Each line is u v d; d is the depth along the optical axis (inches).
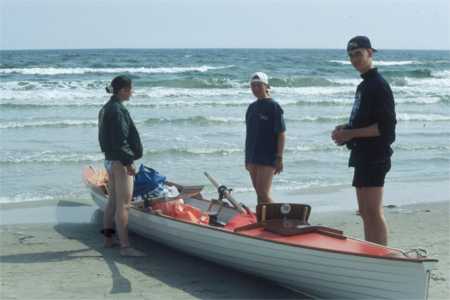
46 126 689.0
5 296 231.5
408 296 202.2
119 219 282.7
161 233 294.8
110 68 1840.6
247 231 250.5
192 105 928.3
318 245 228.2
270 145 288.5
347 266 215.3
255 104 292.0
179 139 634.2
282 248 231.1
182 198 324.5
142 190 309.7
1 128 672.4
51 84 1187.3
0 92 1040.2
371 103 223.0
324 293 229.6
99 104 888.9
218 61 2556.6
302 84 1358.3
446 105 1061.8
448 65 2448.3
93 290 239.6
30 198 403.9
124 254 285.3
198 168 502.3
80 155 531.8
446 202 425.1
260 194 293.4
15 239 313.4
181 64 2252.7
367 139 225.8
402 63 2598.4
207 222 290.4
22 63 2102.6
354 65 227.1
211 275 262.7
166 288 244.2
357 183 230.4
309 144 624.1
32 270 263.9
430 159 585.9
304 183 469.1
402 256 207.0
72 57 2775.6
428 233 337.4
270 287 249.8
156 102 953.5
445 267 272.7
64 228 337.1
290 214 255.1
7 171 478.0
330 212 386.6
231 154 560.1
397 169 541.3
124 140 270.2
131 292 238.4
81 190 428.5
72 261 277.4
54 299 229.1
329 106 979.3
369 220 231.8
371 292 212.7
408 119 848.9
